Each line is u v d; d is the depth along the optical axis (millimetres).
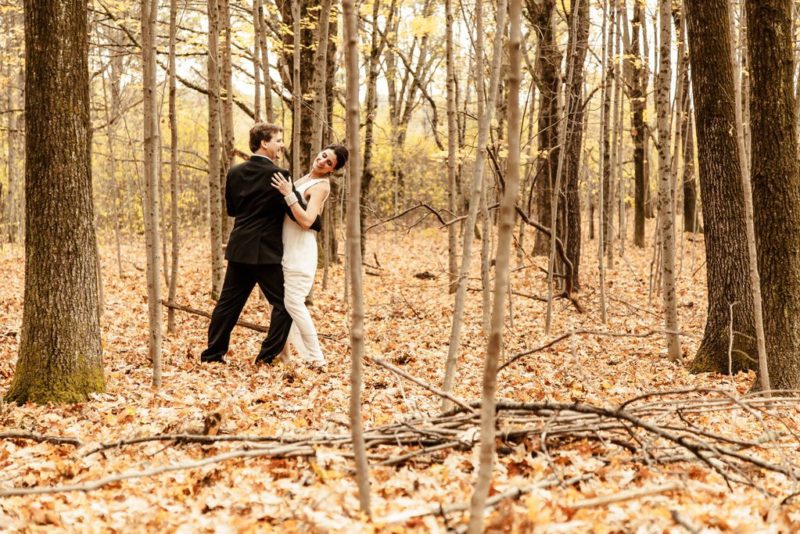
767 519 3320
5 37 12539
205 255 20516
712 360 7684
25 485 3912
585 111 13141
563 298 13164
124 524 3352
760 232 6473
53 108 5414
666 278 8258
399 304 12375
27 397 5453
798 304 6371
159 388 6070
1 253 17953
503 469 3799
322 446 4031
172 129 9648
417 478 3699
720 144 7551
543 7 12656
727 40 7438
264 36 10469
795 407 5820
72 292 5562
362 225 17781
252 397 5809
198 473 3934
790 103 6277
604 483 3604
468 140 17859
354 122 2854
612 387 6773
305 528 3146
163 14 14727
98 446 4344
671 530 3033
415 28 12539
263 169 7266
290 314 7355
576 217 13391
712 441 4461
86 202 5602
